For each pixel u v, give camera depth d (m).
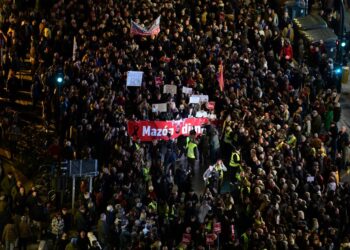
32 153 51.53
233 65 57.81
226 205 45.53
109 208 42.91
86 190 45.09
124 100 52.12
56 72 53.41
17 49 59.22
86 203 43.84
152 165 47.47
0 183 47.56
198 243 42.81
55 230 43.12
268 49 64.31
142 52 56.41
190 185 47.78
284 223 44.16
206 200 45.41
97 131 48.56
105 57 54.81
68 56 57.97
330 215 46.56
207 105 54.12
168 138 52.28
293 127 53.19
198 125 53.62
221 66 55.28
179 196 46.34
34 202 43.78
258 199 44.84
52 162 49.69
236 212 45.59
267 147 50.19
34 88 55.56
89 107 50.09
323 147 53.72
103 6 61.47
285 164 48.91
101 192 45.00
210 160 53.09
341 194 49.56
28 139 52.66
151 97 53.47
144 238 41.31
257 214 43.09
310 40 65.38
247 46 62.91
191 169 51.72
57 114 52.66
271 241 41.78
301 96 58.66
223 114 54.03
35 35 60.09
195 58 57.72
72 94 51.00
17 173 50.81
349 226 47.72
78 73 53.09
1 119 53.28
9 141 52.47
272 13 66.81
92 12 59.72
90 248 41.00
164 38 58.44
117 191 44.28
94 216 44.31
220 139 53.69
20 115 56.09
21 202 43.94
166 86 53.09
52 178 47.09
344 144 55.16
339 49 64.88
